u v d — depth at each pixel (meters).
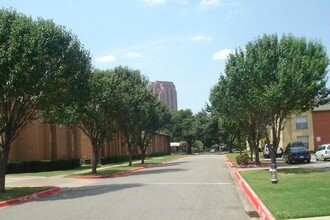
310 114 61.22
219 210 13.09
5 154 21.70
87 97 24.28
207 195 17.06
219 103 36.41
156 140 99.94
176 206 14.09
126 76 48.47
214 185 21.31
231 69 28.55
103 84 35.91
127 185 23.06
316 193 14.34
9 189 22.62
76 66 23.31
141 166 46.44
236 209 13.28
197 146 121.25
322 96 28.48
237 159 38.72
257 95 27.66
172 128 116.69
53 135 51.12
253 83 27.45
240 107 29.83
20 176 36.12
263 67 26.91
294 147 39.19
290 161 38.19
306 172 24.28
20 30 20.12
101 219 12.05
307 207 11.58
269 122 29.22
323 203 12.13
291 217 10.45
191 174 29.42
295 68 25.59
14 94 20.28
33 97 22.38
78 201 16.88
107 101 35.38
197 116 111.06
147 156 84.94
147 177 28.62
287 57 26.36
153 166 46.78
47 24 22.22
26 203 17.67
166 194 17.72
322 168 27.56
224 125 54.84
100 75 36.31
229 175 28.05
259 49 27.47
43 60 20.73
